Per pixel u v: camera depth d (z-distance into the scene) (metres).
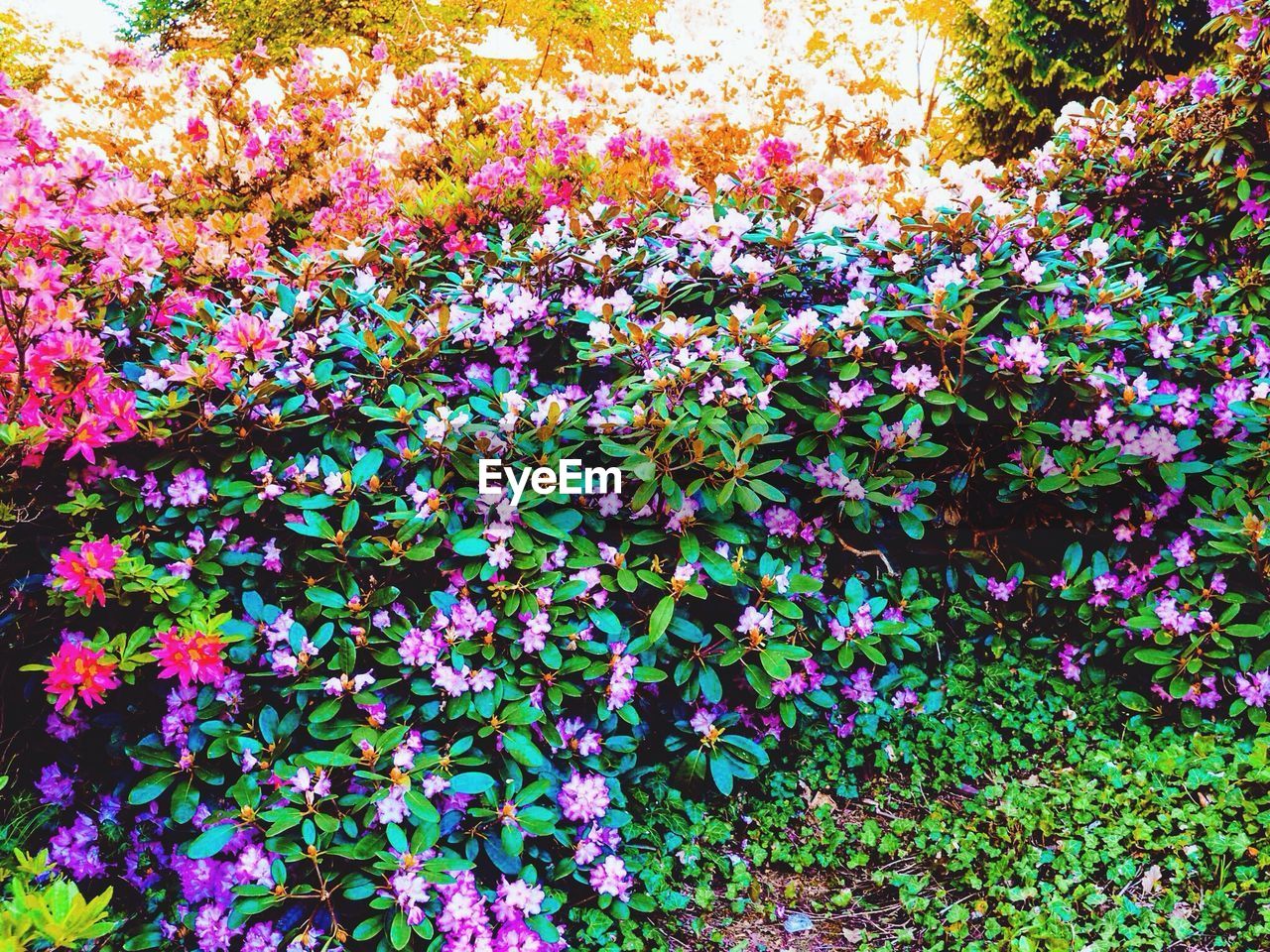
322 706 2.07
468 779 2.04
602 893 2.29
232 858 2.17
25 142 2.86
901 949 2.30
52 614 2.30
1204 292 3.23
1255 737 2.62
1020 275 2.87
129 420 2.19
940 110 11.75
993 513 3.01
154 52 12.56
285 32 11.48
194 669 2.02
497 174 3.63
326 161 4.52
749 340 2.53
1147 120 3.75
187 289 3.10
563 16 10.61
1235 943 2.16
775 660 2.31
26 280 2.11
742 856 2.60
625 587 2.24
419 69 4.69
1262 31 3.22
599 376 2.71
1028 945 2.18
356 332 2.70
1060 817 2.57
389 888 1.99
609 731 2.36
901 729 2.92
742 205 3.26
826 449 2.75
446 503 2.28
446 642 2.21
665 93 5.96
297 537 2.37
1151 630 2.77
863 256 2.96
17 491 2.28
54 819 2.28
